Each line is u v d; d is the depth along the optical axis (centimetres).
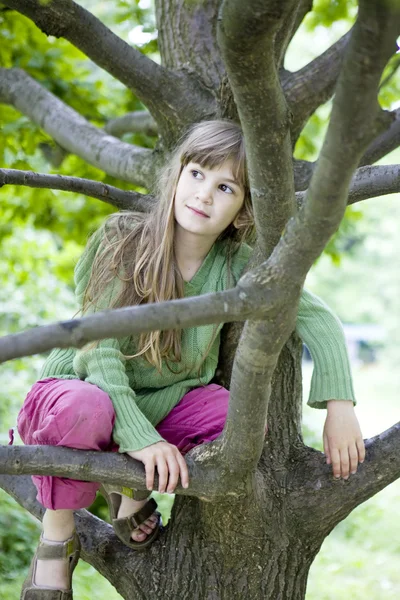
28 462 158
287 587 200
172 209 198
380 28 98
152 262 195
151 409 202
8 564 483
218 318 126
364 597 489
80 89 435
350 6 403
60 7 217
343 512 195
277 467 202
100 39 228
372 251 2111
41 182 205
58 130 321
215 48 247
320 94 233
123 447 171
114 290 193
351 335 2423
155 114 246
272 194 137
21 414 188
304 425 754
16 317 754
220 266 208
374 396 1661
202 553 202
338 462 187
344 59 103
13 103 352
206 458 171
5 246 648
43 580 192
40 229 473
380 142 234
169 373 201
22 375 745
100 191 217
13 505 546
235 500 182
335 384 190
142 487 167
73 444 166
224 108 215
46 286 786
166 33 255
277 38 186
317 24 415
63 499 178
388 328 2167
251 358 143
